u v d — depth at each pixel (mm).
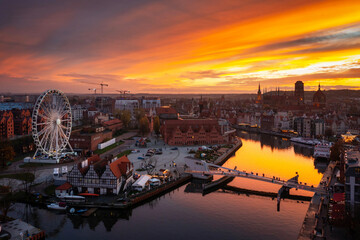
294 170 175750
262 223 103250
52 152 179000
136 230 97875
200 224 102312
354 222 89750
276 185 148750
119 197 121250
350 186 100125
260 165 189250
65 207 111812
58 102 181875
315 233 86938
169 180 146750
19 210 112062
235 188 143250
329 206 107625
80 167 128250
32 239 87312
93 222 104188
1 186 124875
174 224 102688
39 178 144000
